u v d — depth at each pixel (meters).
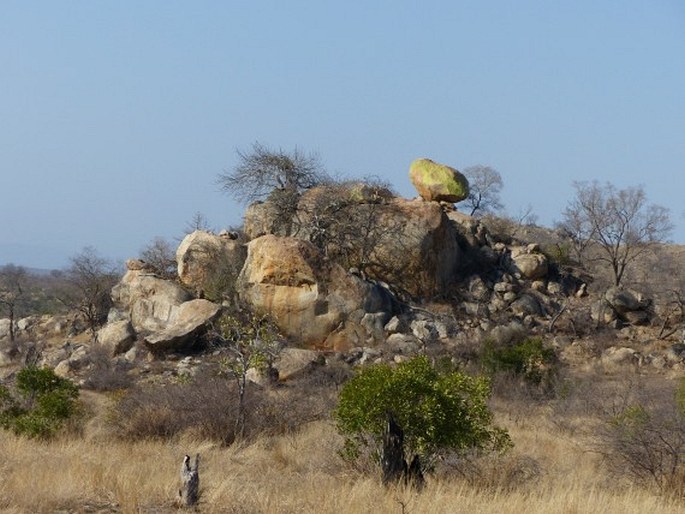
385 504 20.80
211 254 80.56
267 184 87.56
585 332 76.56
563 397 53.62
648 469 26.81
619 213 88.00
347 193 83.50
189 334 71.38
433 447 26.20
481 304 79.25
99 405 49.47
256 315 71.69
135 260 85.31
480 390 26.80
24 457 28.16
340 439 32.25
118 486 22.03
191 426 37.94
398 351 69.25
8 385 56.66
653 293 81.56
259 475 27.44
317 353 66.25
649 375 67.31
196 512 20.30
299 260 73.19
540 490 24.61
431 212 81.19
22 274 131.62
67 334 87.12
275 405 40.34
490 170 114.12
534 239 96.81
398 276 79.44
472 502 21.56
